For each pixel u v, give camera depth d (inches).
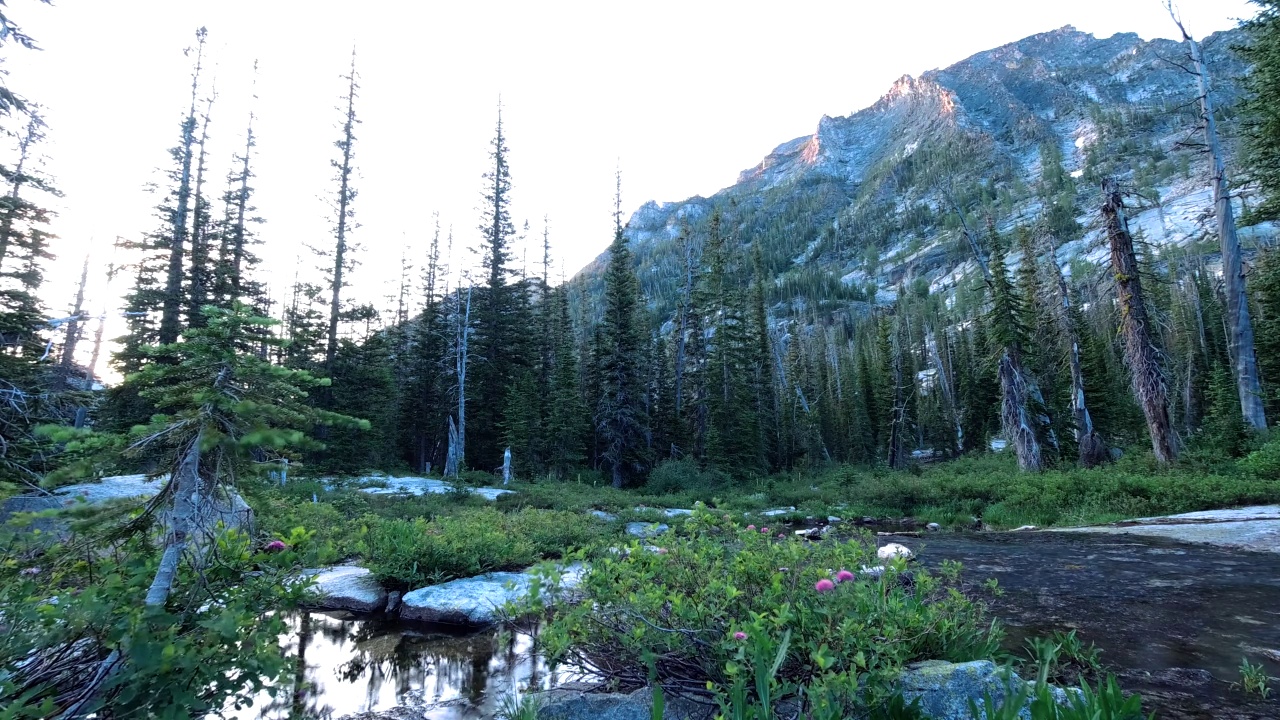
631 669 155.3
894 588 158.2
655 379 1889.8
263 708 167.2
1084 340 1295.5
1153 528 423.2
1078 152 6550.2
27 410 302.0
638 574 155.8
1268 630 186.4
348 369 1149.7
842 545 180.2
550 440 1381.6
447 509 615.8
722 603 138.0
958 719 120.3
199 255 994.7
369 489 842.8
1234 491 502.3
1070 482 648.4
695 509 202.5
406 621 257.3
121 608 98.3
